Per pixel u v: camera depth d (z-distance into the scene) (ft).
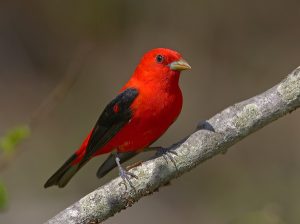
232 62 56.39
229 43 56.75
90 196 24.21
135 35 57.16
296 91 23.59
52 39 58.34
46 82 57.98
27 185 49.37
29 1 58.54
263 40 57.06
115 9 56.90
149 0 56.70
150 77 28.35
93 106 55.67
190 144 24.06
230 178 49.52
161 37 56.80
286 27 57.52
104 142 28.86
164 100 28.14
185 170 24.13
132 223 46.85
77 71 35.73
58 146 52.80
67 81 35.37
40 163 51.13
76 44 57.82
